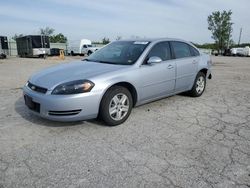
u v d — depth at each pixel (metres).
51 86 3.72
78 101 3.62
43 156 3.13
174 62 5.18
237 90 7.16
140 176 2.73
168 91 5.17
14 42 35.03
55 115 3.67
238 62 21.73
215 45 54.06
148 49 4.74
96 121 4.31
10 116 4.55
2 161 3.00
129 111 4.33
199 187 2.54
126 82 4.19
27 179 2.65
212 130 4.03
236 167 2.91
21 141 3.54
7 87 7.48
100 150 3.30
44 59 24.45
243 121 4.46
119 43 5.40
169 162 3.02
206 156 3.17
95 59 5.08
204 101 5.80
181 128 4.10
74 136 3.72
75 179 2.66
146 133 3.88
